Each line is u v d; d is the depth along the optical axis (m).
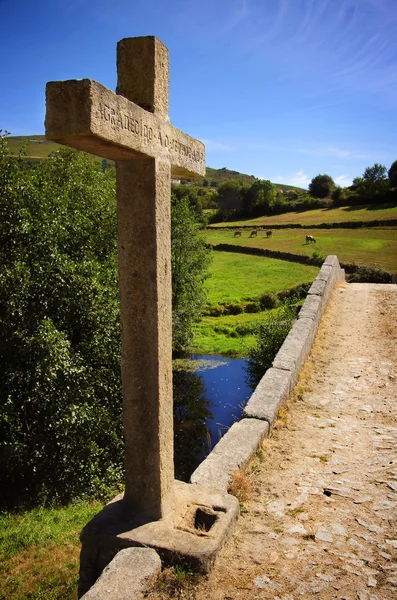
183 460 12.50
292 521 3.93
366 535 3.73
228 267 39.62
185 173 3.88
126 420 3.38
